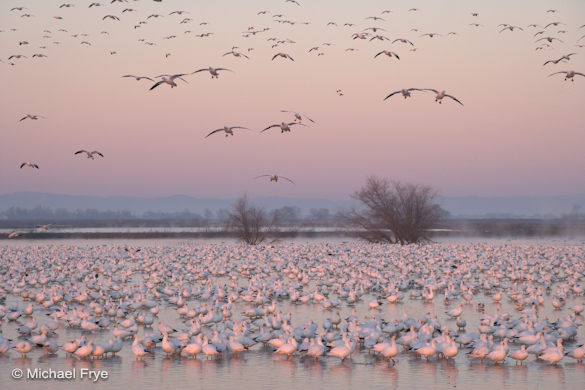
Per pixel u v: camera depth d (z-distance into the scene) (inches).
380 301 1939.0
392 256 3346.5
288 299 2148.1
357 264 3058.6
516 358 1277.1
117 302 1990.7
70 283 2474.2
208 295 2076.8
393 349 1289.4
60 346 1380.4
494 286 2343.8
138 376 1213.7
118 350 1348.4
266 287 2251.5
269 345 1462.8
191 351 1328.7
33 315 1847.9
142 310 1830.7
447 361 1314.0
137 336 1521.9
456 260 3201.3
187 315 1700.3
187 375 1219.9
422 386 1151.6
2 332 1596.9
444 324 1675.7
